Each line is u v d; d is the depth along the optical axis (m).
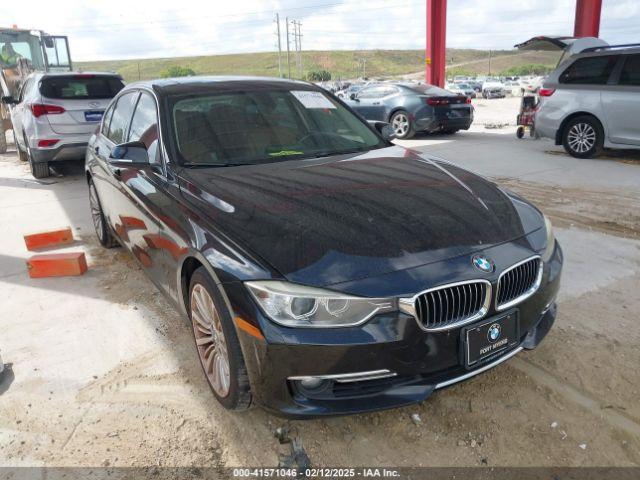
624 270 4.21
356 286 2.12
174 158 3.21
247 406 2.47
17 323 3.71
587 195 6.48
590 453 2.33
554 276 2.64
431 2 16.89
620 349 3.08
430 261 2.25
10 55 13.48
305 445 2.44
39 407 2.78
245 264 2.24
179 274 2.80
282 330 2.12
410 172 3.11
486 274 2.28
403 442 2.43
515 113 20.84
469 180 3.08
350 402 2.23
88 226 6.03
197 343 2.78
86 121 8.09
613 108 8.35
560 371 2.89
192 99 3.60
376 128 4.12
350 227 2.39
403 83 12.79
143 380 2.97
